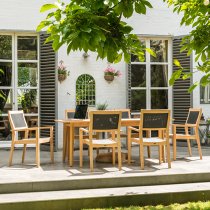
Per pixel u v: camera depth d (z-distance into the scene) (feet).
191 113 26.23
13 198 16.20
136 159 25.50
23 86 32.12
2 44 31.81
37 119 32.22
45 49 31.27
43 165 22.98
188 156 26.96
